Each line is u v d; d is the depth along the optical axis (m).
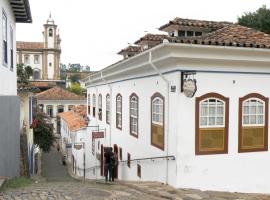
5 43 12.77
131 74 15.28
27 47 78.44
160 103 12.08
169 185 11.17
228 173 11.28
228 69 11.15
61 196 8.38
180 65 10.58
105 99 21.36
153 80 12.68
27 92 20.06
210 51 10.50
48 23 78.62
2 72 11.86
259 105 11.70
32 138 22.41
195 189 10.71
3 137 10.86
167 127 11.36
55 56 79.56
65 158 35.81
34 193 8.65
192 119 10.80
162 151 11.83
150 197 9.09
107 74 19.05
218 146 11.16
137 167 14.59
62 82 79.38
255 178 11.66
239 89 11.34
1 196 8.16
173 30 15.45
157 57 11.24
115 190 9.95
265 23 25.05
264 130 11.77
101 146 22.12
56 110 55.56
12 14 14.88
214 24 15.16
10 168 11.68
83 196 8.56
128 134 16.03
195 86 10.47
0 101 10.59
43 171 29.72
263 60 11.28
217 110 11.15
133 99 15.32
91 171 25.05
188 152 10.78
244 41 11.31
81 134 27.44
